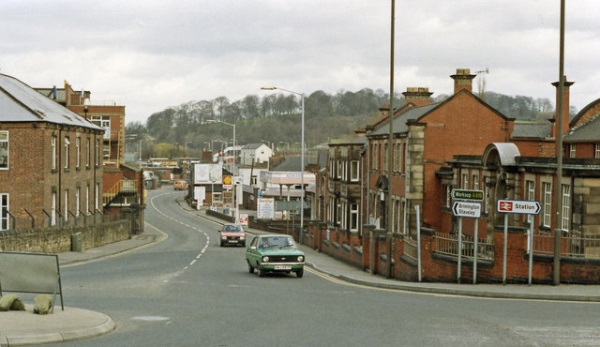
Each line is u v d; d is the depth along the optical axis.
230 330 17.41
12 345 14.91
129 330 17.30
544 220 39.69
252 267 37.31
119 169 85.56
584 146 48.28
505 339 16.25
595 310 21.17
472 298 24.67
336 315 20.16
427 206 53.53
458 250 29.09
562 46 26.64
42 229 46.50
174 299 24.14
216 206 142.62
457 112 53.75
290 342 15.82
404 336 16.62
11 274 18.28
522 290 25.38
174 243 70.38
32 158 53.00
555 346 15.45
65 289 26.94
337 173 80.19
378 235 36.31
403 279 32.03
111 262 44.75
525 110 133.12
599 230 35.25
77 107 101.00
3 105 53.62
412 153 53.34
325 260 50.06
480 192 27.89
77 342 15.54
